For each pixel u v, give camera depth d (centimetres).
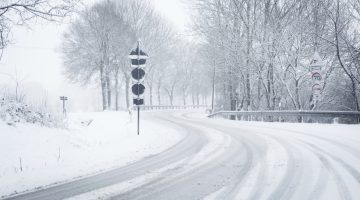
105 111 4138
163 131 1883
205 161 964
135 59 1669
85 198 646
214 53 3391
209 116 3588
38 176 848
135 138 1575
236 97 3606
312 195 607
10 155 1009
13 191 715
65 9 1218
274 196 610
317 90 2048
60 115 1736
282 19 2783
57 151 1159
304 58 2730
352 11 2383
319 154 977
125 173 848
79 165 979
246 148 1157
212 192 650
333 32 2430
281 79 2708
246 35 2984
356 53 2398
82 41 4456
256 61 2898
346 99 2916
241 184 698
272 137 1409
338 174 741
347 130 1512
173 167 900
